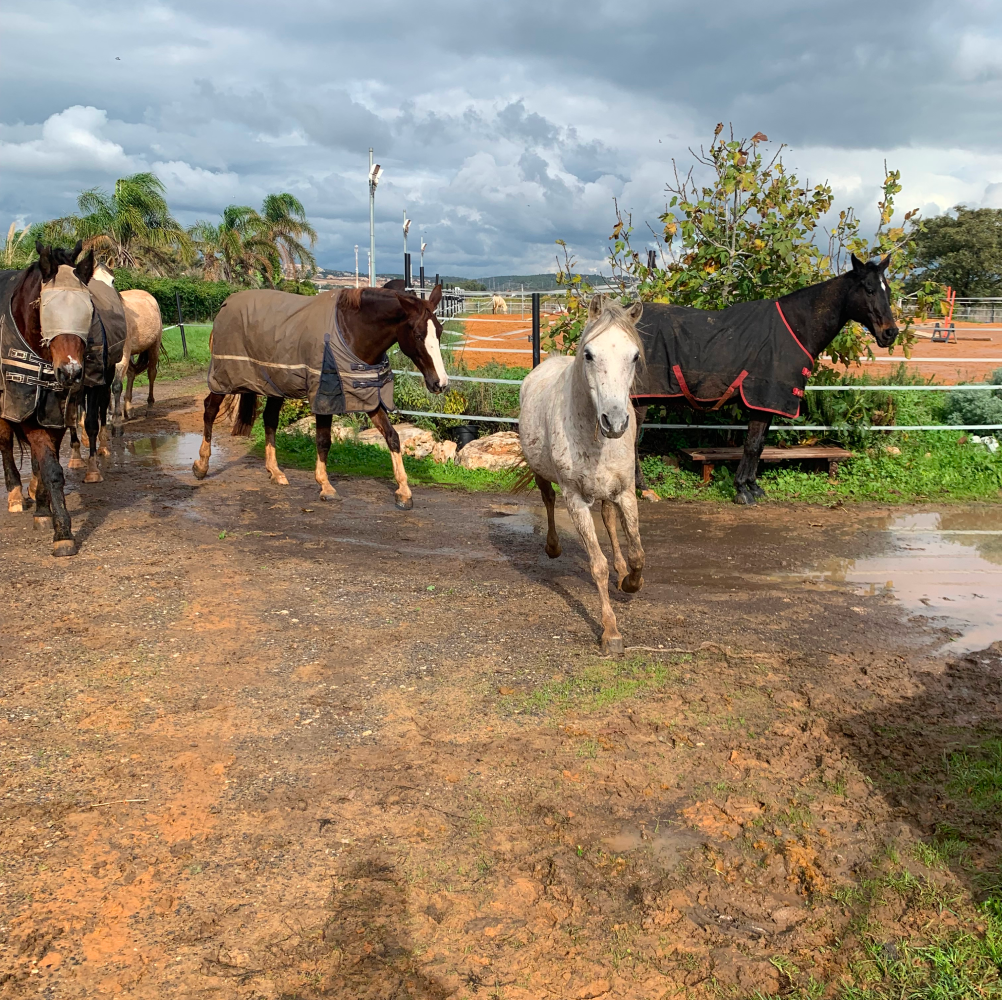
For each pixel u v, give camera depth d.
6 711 3.85
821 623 5.15
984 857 2.86
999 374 11.16
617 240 10.15
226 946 2.43
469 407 11.36
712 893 2.71
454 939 2.48
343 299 7.69
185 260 37.81
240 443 11.54
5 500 7.81
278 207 44.66
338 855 2.85
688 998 2.29
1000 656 4.64
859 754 3.55
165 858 2.82
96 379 6.93
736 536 7.20
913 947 2.44
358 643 4.75
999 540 7.05
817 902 2.66
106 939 2.45
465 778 3.36
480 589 5.73
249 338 8.11
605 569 4.70
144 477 9.23
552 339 11.05
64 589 5.49
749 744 3.64
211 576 5.86
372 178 17.72
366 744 3.63
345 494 8.69
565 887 2.72
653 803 3.21
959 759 3.48
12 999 2.21
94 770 3.38
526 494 8.81
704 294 9.92
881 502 8.35
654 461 9.50
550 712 3.93
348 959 2.39
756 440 8.26
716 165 9.67
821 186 9.51
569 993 2.29
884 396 10.31
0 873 2.72
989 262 48.97
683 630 5.01
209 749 3.56
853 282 7.67
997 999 2.23
